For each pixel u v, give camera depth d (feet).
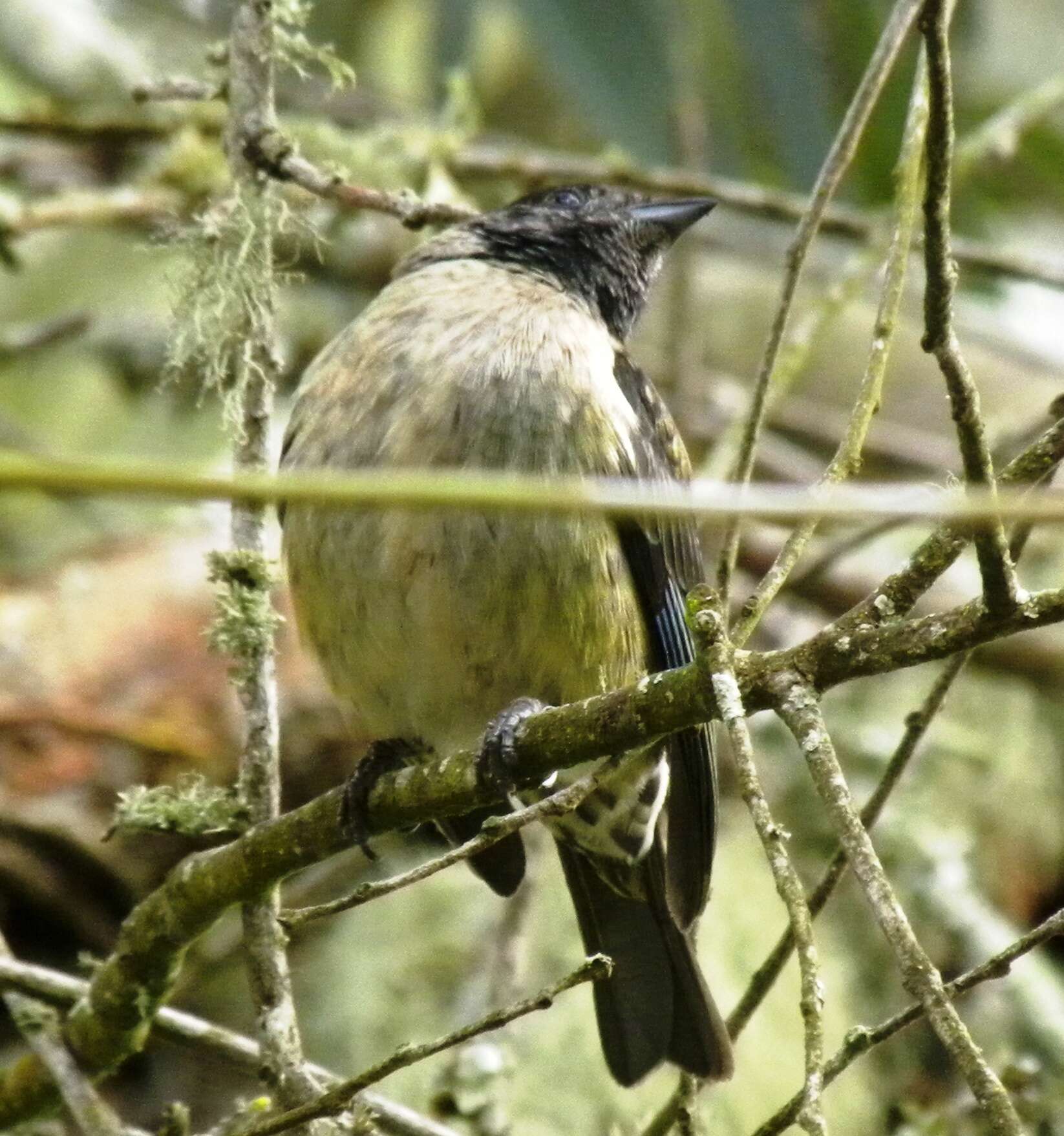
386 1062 18.45
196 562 37.35
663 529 27.02
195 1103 31.73
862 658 17.43
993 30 46.62
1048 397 48.91
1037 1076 25.96
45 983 23.97
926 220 16.38
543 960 34.27
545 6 38.70
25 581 36.86
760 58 40.32
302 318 43.55
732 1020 22.56
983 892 37.60
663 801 27.07
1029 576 42.01
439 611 25.03
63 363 43.06
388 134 35.99
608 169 36.01
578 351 25.80
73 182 42.24
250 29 24.84
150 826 22.40
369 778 22.15
